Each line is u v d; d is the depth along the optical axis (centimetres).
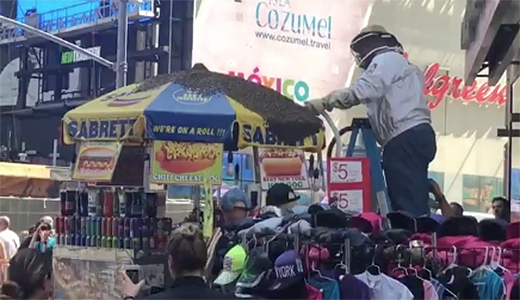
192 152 611
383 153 774
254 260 500
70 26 3400
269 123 641
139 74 2816
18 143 3638
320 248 505
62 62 3488
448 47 2841
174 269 368
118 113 619
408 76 764
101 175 633
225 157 1033
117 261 637
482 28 747
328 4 2625
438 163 2797
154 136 596
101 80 3338
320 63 2600
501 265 501
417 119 760
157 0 2741
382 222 594
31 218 1809
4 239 1132
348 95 751
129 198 648
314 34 2592
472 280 493
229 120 612
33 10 3656
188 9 2658
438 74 2812
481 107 2891
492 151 2900
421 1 2786
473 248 505
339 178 721
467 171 2858
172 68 2703
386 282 486
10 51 3769
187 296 359
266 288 489
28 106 3666
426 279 496
